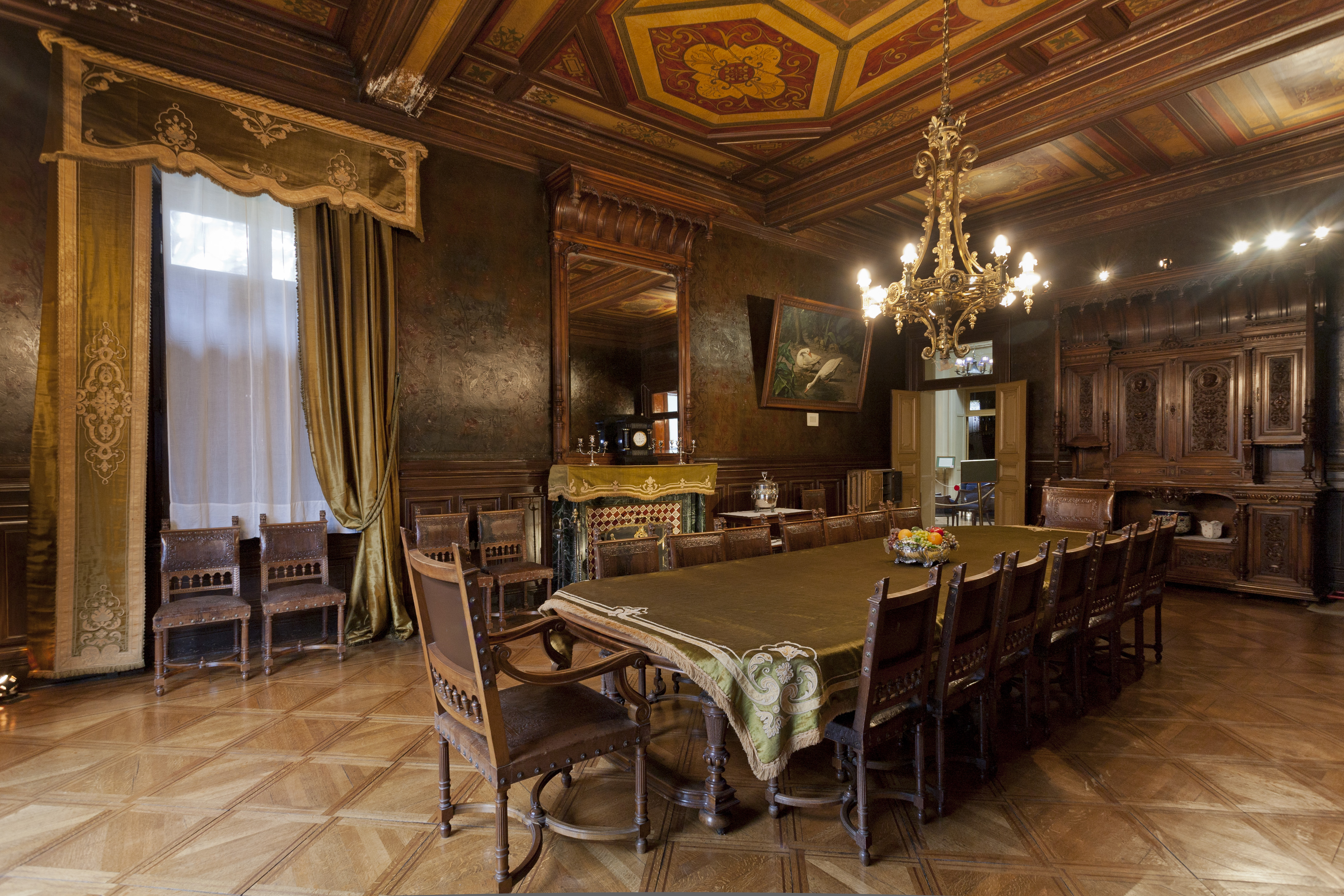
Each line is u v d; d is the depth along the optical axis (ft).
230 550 13.74
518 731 7.03
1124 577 12.14
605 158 20.22
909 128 18.90
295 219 14.99
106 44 13.05
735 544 13.50
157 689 12.14
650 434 21.29
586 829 7.37
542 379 19.21
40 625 12.38
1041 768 9.46
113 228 13.00
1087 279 24.73
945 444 42.32
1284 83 16.69
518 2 13.89
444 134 17.35
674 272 21.68
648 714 7.52
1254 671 13.61
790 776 9.24
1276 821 8.07
